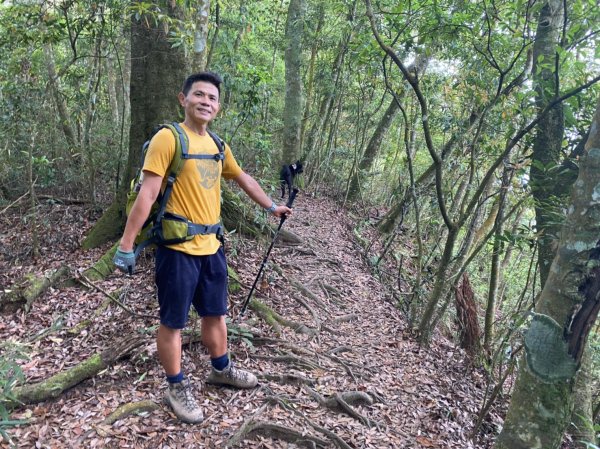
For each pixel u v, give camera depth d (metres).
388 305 5.95
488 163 6.45
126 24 5.79
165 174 2.38
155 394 2.93
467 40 4.50
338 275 6.29
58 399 2.86
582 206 1.67
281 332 4.19
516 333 4.52
